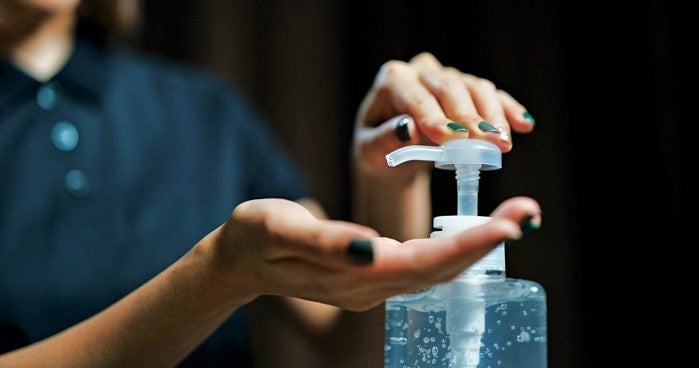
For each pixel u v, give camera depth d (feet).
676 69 4.34
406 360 2.77
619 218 4.50
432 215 4.61
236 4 5.94
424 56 3.17
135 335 2.73
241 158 4.11
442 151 2.75
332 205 5.90
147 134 3.92
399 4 5.47
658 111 4.40
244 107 4.25
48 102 3.81
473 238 2.32
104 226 3.74
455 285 2.74
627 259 4.47
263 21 5.97
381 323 3.44
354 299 2.48
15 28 3.77
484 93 2.86
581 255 4.69
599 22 4.61
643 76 4.45
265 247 2.45
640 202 4.43
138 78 4.03
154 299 2.69
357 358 3.46
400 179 3.22
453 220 2.72
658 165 4.39
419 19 5.36
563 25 4.80
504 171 4.87
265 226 2.44
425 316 2.76
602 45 4.59
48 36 3.86
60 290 3.63
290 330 3.71
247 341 3.81
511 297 2.74
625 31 4.52
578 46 4.68
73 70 3.87
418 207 3.29
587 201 4.61
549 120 4.85
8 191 3.68
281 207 2.48
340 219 5.89
